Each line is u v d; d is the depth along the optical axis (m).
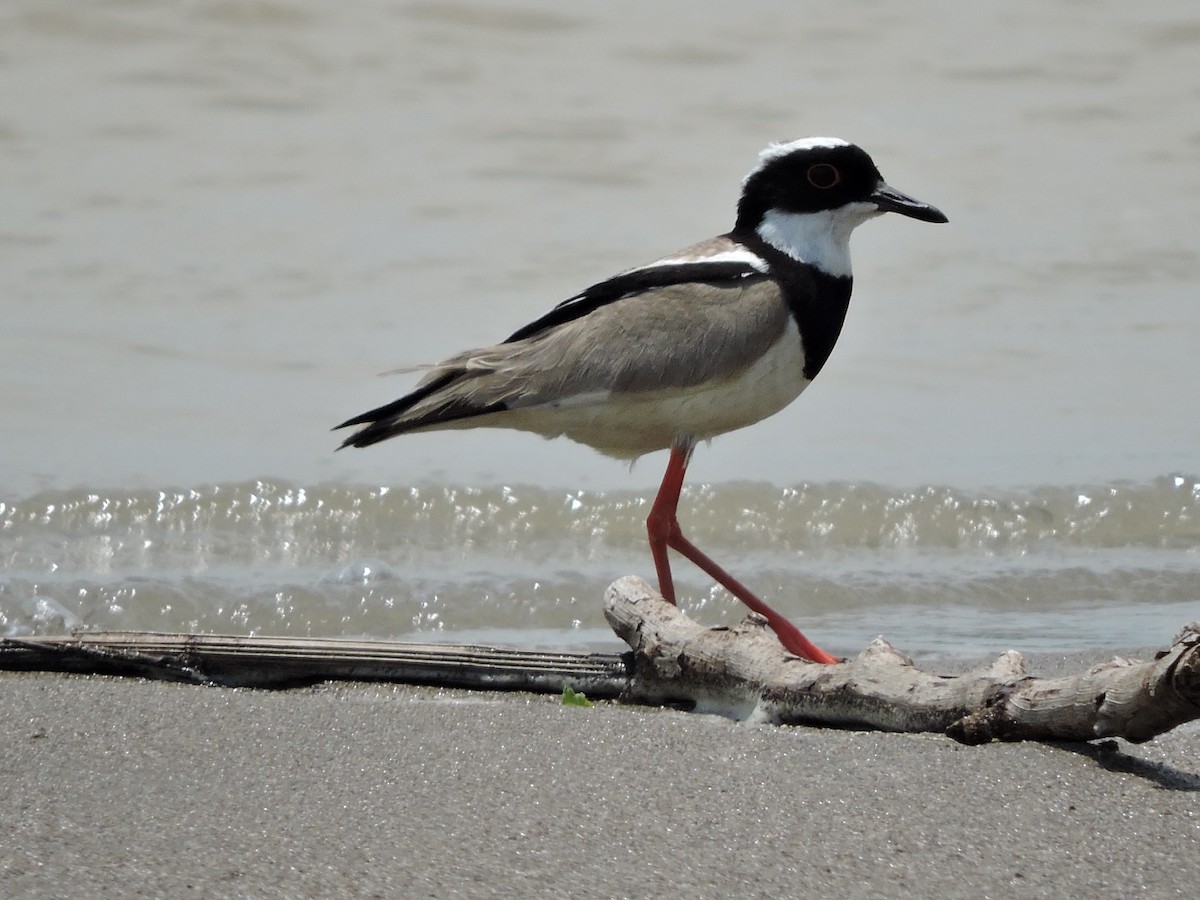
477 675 10.44
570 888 7.29
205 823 7.91
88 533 14.46
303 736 9.20
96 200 21.28
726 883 7.37
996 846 7.76
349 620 13.02
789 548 15.06
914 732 9.24
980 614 13.38
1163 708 8.12
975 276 20.50
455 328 18.62
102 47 25.16
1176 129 24.61
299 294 19.38
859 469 16.31
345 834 7.82
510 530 15.14
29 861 7.39
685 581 14.06
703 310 11.69
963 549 15.14
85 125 23.17
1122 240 21.36
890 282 20.36
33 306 18.80
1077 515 15.45
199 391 17.36
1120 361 18.66
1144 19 27.50
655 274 11.91
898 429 17.31
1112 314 19.66
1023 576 14.29
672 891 7.28
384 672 10.52
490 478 16.11
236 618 12.95
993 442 16.81
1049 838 7.84
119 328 18.50
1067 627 12.93
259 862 7.48
